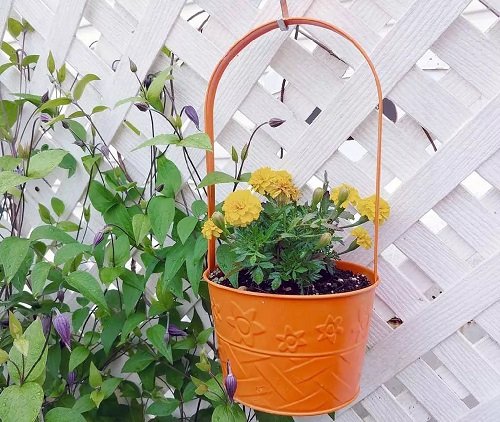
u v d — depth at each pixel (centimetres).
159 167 97
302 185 94
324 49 89
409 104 84
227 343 77
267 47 89
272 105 94
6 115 111
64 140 113
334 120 88
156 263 100
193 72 99
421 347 93
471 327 117
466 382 92
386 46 82
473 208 85
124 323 105
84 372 116
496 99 78
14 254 94
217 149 137
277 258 77
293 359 72
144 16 96
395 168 88
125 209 102
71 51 107
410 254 91
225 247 84
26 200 125
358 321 74
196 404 119
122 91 103
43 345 80
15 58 111
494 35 79
